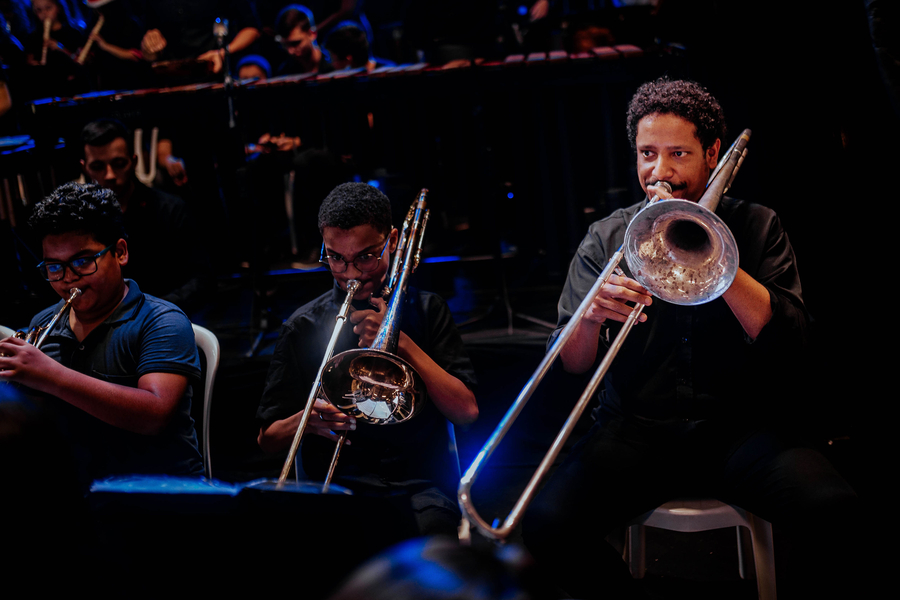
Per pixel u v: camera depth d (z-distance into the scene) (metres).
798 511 1.67
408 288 1.96
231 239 4.48
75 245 1.83
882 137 2.76
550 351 1.61
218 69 4.28
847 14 2.75
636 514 1.89
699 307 1.91
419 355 1.83
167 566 0.92
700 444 1.90
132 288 2.00
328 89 3.67
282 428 1.85
